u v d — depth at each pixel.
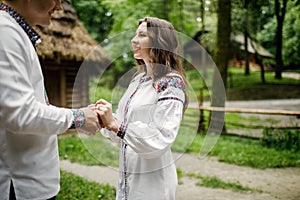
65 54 7.26
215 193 4.25
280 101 15.14
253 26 16.66
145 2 12.69
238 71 20.17
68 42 7.59
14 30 1.15
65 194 3.88
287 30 16.52
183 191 4.31
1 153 1.22
